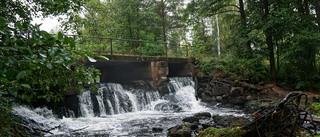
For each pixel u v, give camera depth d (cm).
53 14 427
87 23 464
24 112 806
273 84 1566
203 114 1042
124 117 1103
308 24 1520
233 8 2778
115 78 1659
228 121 832
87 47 397
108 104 1191
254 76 1575
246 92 1452
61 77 284
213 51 2258
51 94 323
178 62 1691
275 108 441
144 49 2023
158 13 2458
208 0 1789
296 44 1448
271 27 1564
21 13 356
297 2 1650
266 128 450
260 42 1706
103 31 491
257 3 1706
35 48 161
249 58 1680
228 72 1609
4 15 274
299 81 1568
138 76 1552
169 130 789
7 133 304
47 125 828
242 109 1265
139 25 2070
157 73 1456
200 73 1645
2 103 301
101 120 1016
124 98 1284
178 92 1528
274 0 1580
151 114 1194
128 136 738
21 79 266
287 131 455
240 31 1741
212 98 1484
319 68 1719
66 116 1009
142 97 1356
